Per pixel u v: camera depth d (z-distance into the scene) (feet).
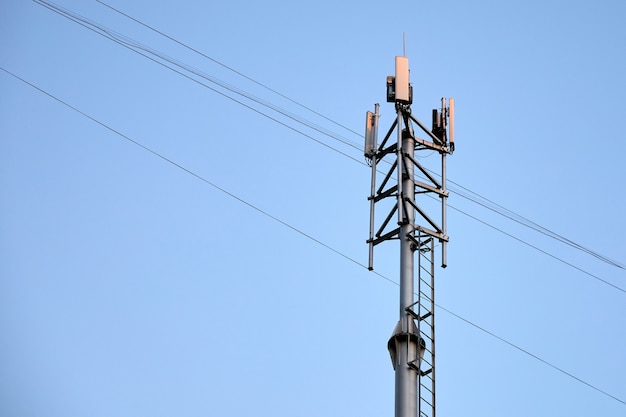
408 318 102.27
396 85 115.96
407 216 108.47
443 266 108.06
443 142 117.60
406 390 97.91
